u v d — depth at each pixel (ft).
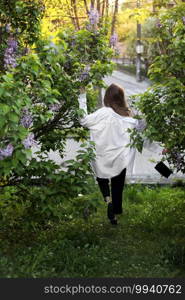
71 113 17.35
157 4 22.45
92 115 18.22
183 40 15.52
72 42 17.75
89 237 16.34
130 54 105.91
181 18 16.70
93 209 16.30
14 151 13.55
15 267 13.38
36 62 14.26
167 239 16.74
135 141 16.89
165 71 16.07
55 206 15.55
